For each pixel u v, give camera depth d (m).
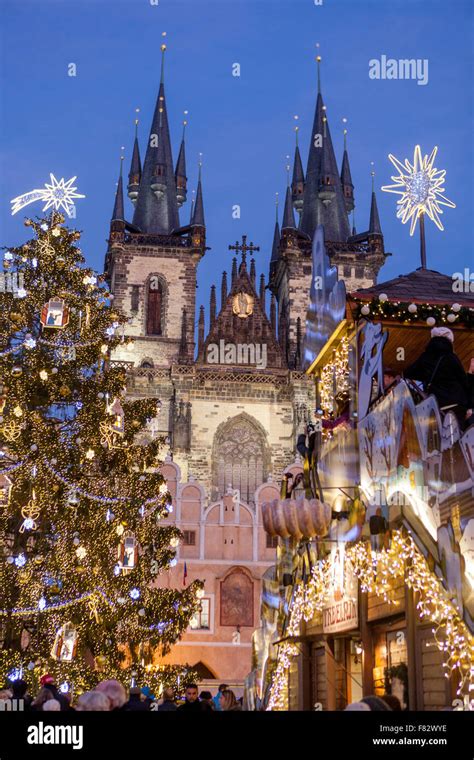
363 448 15.57
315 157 98.62
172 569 47.72
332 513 16.59
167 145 95.75
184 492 49.47
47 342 26.83
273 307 84.06
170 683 27.00
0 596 25.62
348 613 17.41
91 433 27.14
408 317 16.84
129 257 86.19
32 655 24.95
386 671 15.35
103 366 29.59
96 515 26.50
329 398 21.27
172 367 78.44
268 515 15.35
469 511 10.57
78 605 25.95
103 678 25.88
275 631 24.69
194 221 87.75
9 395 26.31
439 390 13.45
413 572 13.63
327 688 19.22
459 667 12.01
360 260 90.50
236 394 79.25
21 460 25.97
